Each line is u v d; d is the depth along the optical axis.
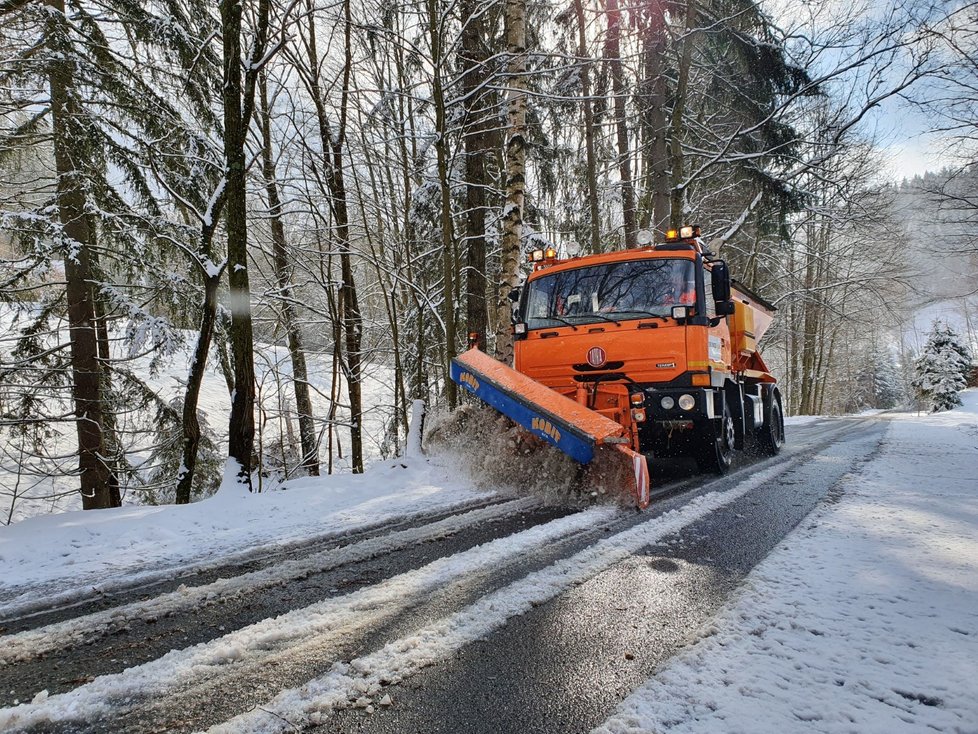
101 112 9.15
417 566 3.45
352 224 11.04
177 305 10.30
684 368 6.01
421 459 7.17
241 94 7.12
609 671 2.09
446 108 10.70
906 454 8.27
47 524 4.82
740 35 12.60
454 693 1.96
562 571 3.22
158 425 11.30
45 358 10.34
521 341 6.83
